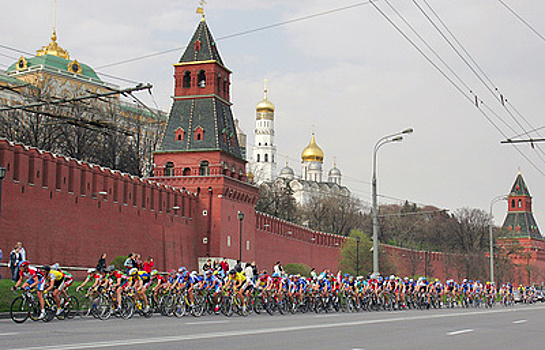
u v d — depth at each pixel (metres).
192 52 92.50
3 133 92.25
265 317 38.53
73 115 92.94
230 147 92.56
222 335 24.52
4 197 55.53
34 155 59.28
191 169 88.75
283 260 104.75
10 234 55.94
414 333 28.42
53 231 61.16
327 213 176.75
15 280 40.91
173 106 91.81
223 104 93.62
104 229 68.31
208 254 86.44
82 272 64.38
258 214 97.38
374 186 64.62
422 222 187.88
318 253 118.81
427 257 149.62
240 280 39.75
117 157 108.69
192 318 35.91
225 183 87.88
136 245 73.50
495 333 29.84
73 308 34.81
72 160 64.31
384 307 55.53
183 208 84.44
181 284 37.56
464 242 165.12
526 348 23.48
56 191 61.88
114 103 108.44
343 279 51.12
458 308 66.81
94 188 67.25
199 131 89.69
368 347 22.22
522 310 59.97
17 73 122.06
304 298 46.56
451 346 23.47
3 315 35.00
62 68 132.38
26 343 20.84
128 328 27.55
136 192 74.19
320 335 25.91
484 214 166.38
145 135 117.69
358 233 124.38
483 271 153.50
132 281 35.66
